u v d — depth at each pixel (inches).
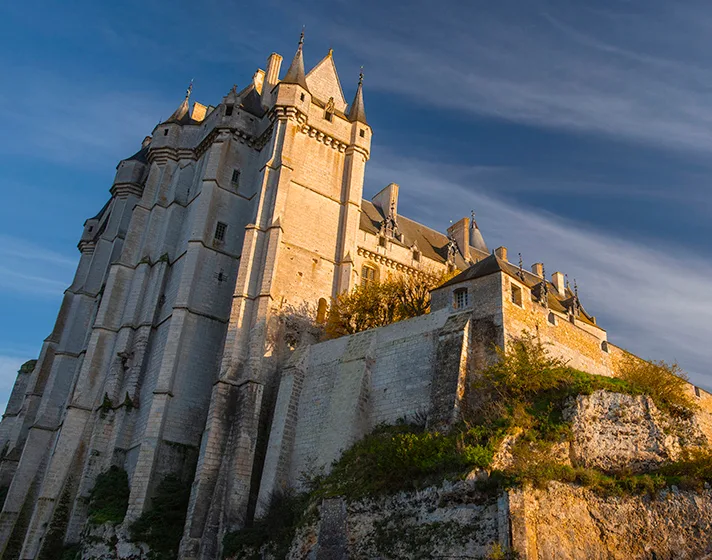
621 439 1160.2
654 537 1023.6
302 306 1846.7
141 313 2031.3
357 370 1449.3
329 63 2358.5
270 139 2062.0
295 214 1952.5
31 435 2249.0
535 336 1338.6
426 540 1023.6
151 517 1540.4
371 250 2165.4
